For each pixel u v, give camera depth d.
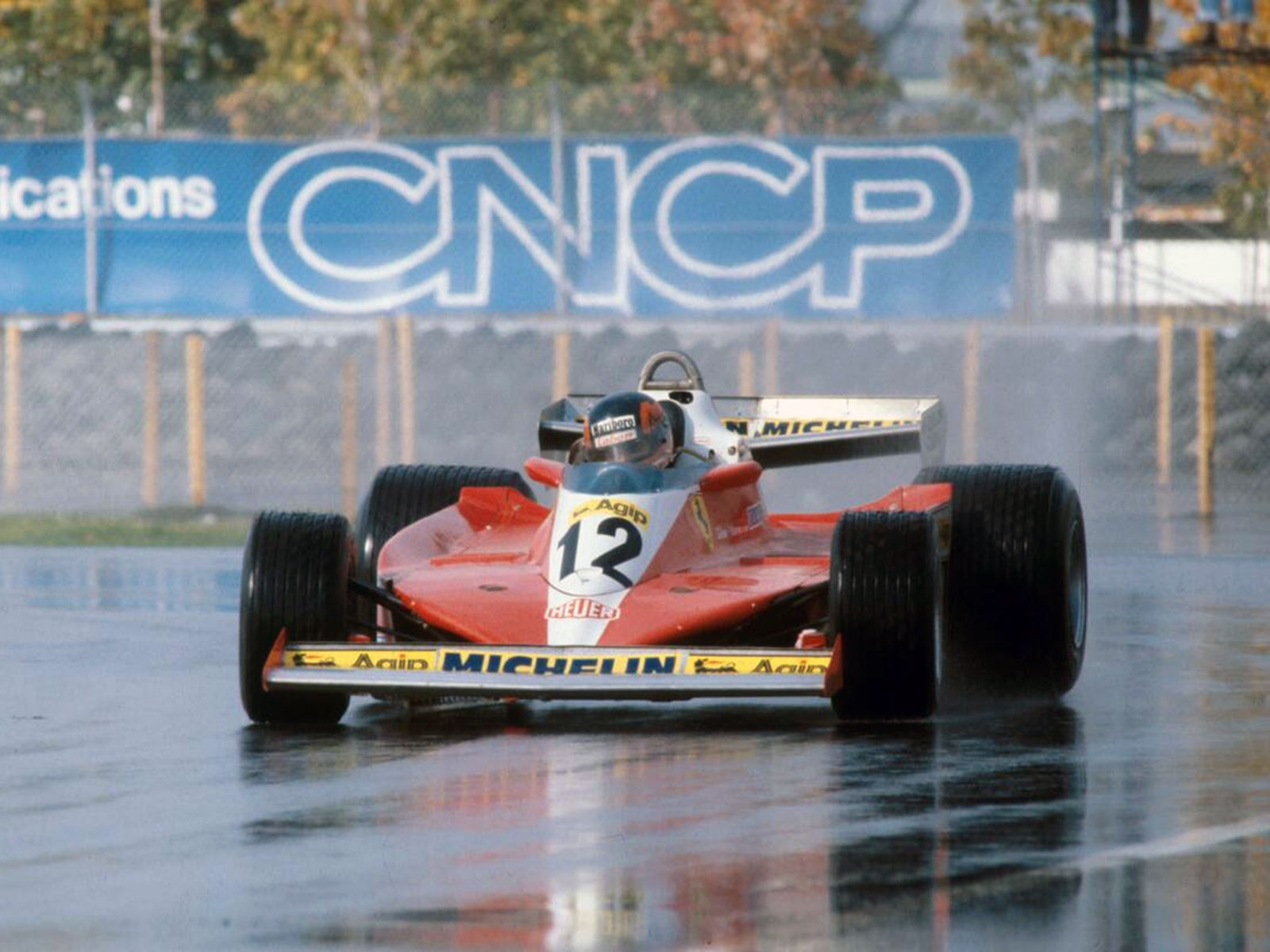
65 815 26.14
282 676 31.06
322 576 32.41
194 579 57.00
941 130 102.38
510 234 86.62
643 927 20.61
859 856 23.52
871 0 125.31
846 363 97.69
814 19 125.38
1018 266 87.75
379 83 131.88
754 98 99.81
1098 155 92.31
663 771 28.78
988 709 34.62
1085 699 35.84
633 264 87.06
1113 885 22.17
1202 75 118.81
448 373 99.06
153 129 94.44
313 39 137.25
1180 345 97.38
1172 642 43.25
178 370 102.56
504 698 30.41
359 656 31.20
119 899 21.88
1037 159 87.81
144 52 143.38
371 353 102.19
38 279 86.56
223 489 90.75
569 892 21.97
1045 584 35.50
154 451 83.06
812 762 29.38
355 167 86.50
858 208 87.25
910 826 25.09
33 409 103.06
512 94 107.25
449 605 32.22
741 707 35.00
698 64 132.50
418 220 86.56
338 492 88.94
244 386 102.50
